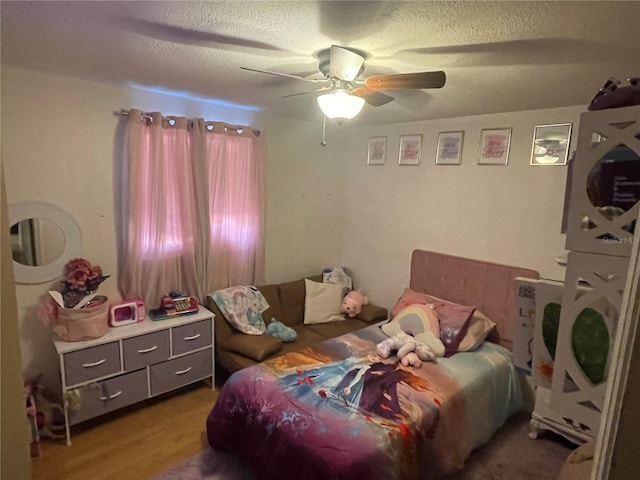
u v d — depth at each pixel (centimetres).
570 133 264
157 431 256
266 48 180
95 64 217
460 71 199
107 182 274
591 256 97
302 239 404
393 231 379
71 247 263
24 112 236
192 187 308
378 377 235
